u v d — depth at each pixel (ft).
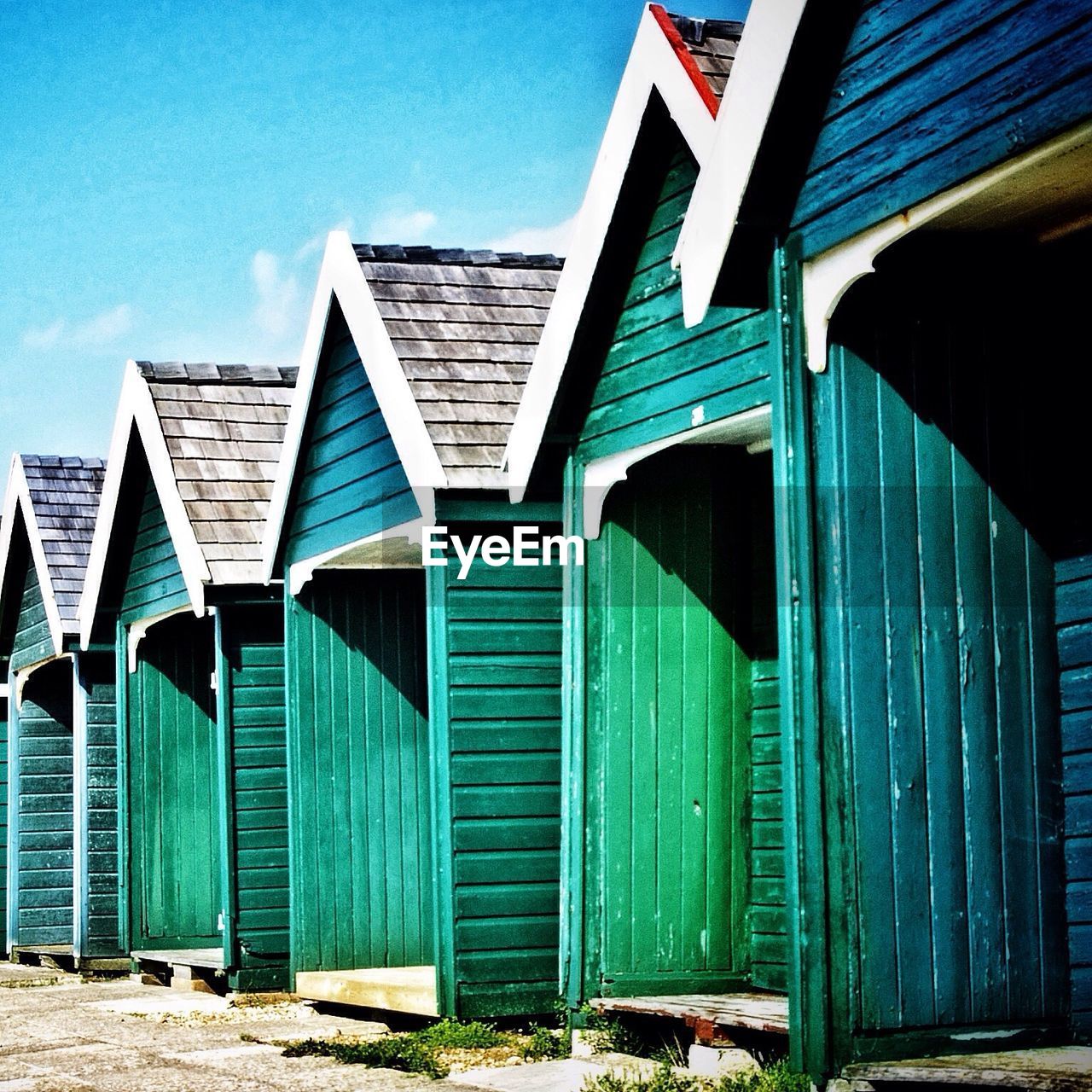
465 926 32.37
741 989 29.43
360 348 35.78
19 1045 34.63
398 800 40.91
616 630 29.68
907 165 20.99
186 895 50.16
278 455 45.73
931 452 22.98
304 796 40.04
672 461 30.32
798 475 22.54
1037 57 19.12
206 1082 28.09
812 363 22.59
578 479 29.86
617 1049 28.12
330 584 40.96
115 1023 38.58
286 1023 37.27
